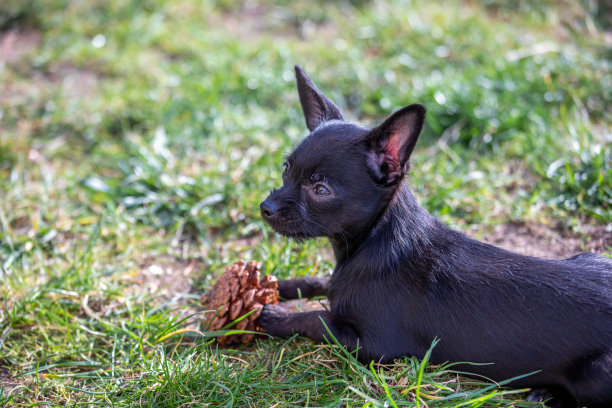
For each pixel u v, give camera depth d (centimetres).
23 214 110
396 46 142
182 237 108
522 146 117
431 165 114
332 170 89
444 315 87
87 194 114
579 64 129
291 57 141
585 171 110
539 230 105
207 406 85
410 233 90
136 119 127
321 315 91
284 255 102
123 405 86
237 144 122
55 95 132
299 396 87
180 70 137
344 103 130
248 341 93
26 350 93
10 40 154
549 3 157
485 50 137
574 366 83
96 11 161
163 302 99
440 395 86
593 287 85
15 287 98
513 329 85
